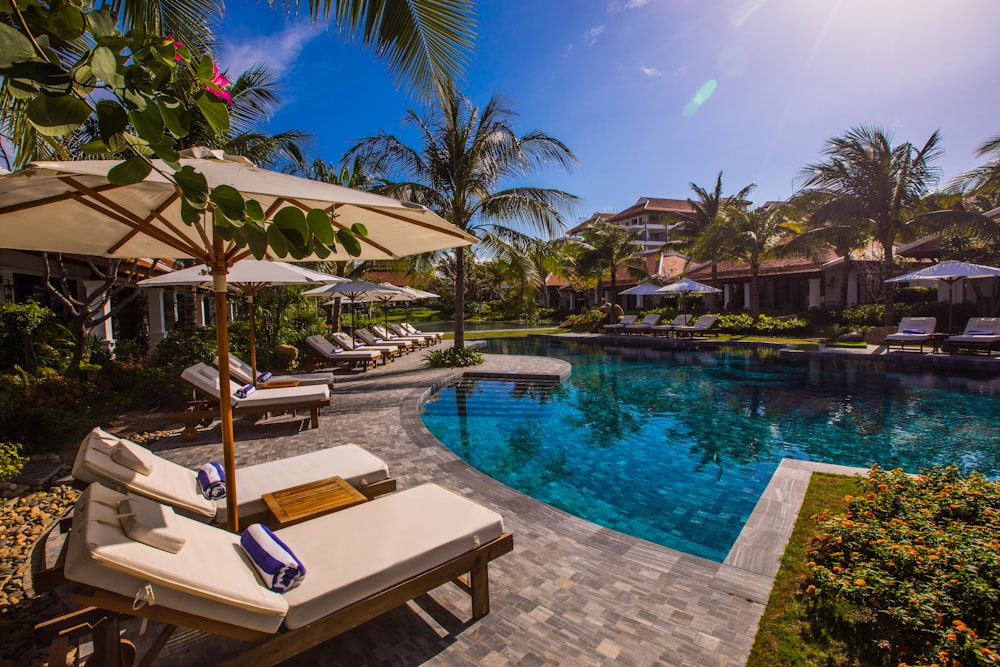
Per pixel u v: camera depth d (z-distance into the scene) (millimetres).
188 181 1372
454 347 14352
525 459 6902
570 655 2615
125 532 2098
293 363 13469
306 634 2273
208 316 23047
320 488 3707
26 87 1105
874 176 17828
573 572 3416
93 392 8273
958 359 13242
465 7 4016
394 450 6254
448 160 13664
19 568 3527
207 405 7430
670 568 3451
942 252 21672
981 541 3088
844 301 22719
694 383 12414
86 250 3557
